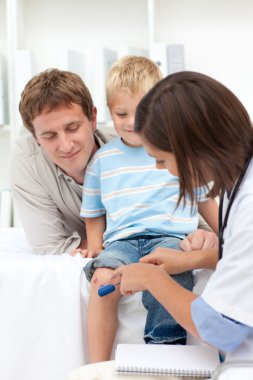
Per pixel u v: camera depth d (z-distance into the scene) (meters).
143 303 1.22
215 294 0.91
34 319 1.24
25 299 1.23
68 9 2.39
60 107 1.32
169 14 2.34
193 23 2.33
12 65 2.21
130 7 2.36
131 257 1.24
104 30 2.38
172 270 1.18
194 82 0.91
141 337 1.23
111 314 1.21
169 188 1.34
